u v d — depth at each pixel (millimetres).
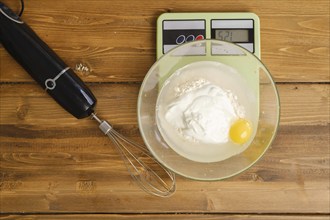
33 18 801
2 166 792
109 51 804
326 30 799
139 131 777
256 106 765
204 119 731
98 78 801
